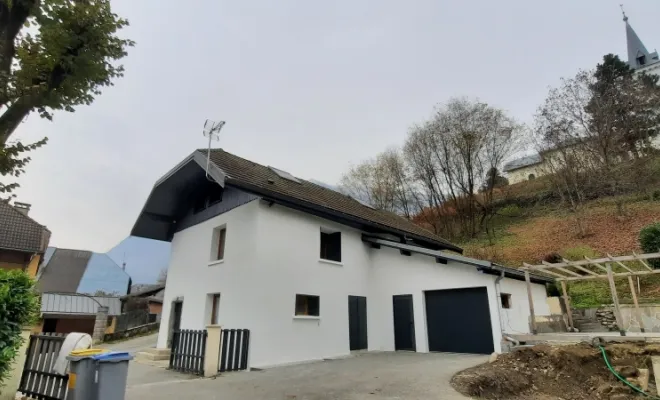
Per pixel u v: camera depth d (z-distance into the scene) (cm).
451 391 697
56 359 604
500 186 3241
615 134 2548
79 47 599
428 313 1359
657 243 1540
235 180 1062
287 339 1120
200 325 1255
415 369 912
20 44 557
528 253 2258
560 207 2802
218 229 1362
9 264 1986
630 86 2720
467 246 2728
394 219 2034
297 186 1505
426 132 3303
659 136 2634
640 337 912
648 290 1523
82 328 2564
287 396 680
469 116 3081
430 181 3344
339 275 1365
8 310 501
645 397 743
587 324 1407
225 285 1202
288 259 1194
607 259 1044
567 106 2642
